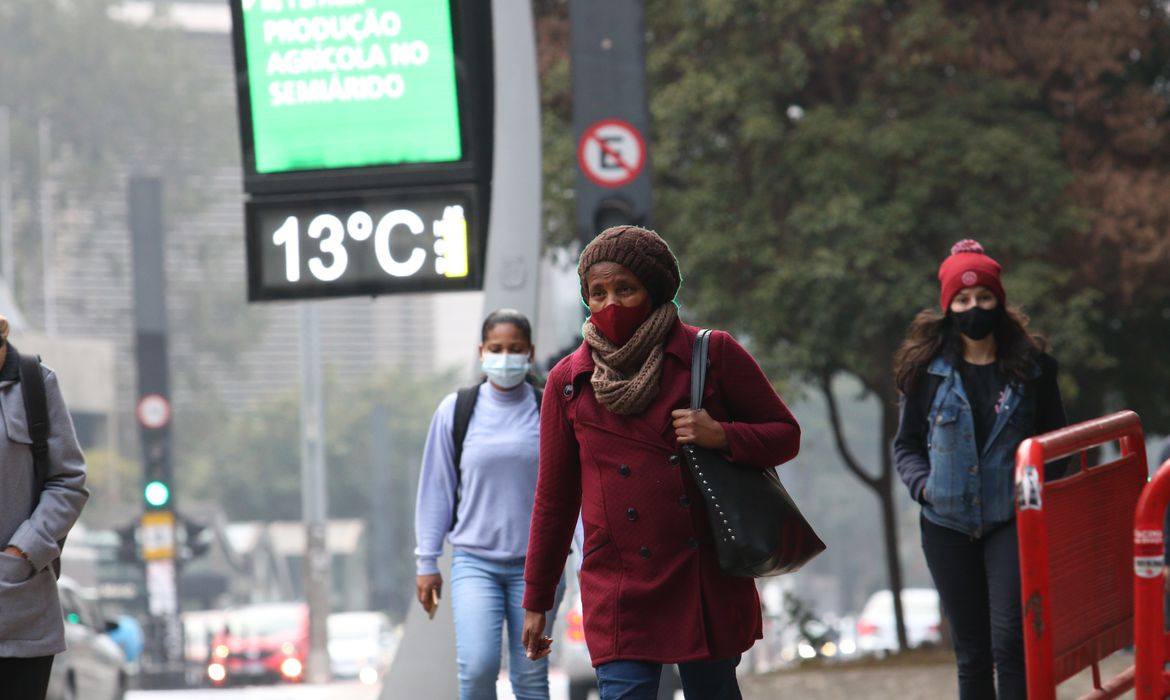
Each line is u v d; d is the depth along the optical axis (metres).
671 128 64.75
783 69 63.72
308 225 32.97
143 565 122.06
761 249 62.28
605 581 17.89
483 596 25.91
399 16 33.06
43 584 22.39
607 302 17.69
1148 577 18.52
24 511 22.44
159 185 112.62
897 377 24.20
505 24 34.38
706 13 63.94
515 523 26.05
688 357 17.88
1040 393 23.73
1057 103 65.62
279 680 123.75
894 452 24.53
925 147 61.16
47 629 22.41
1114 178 63.25
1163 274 63.94
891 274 60.62
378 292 32.81
